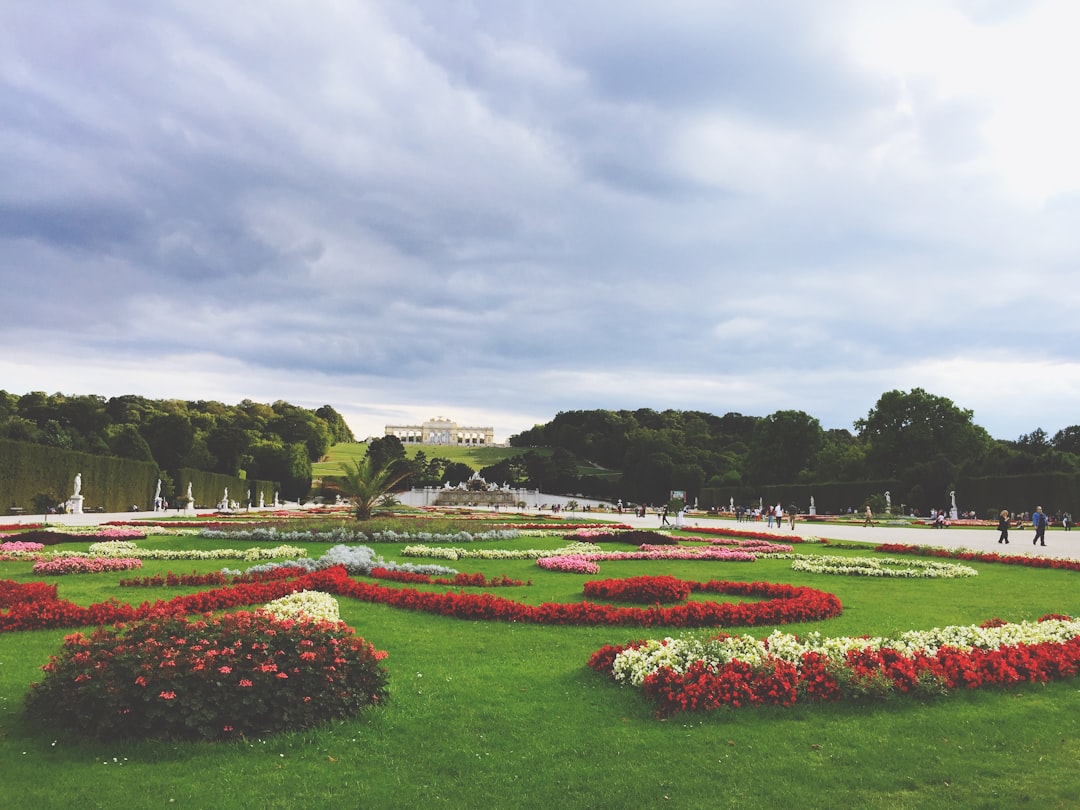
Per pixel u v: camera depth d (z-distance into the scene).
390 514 51.25
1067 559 23.34
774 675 8.42
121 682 6.93
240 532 28.80
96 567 18.09
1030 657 9.64
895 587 18.00
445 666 9.74
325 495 127.56
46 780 6.04
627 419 180.25
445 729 7.41
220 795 5.90
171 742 6.79
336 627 8.38
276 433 154.50
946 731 7.55
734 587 16.81
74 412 91.25
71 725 6.99
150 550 23.41
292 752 6.74
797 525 56.56
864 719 7.86
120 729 6.84
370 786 6.14
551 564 20.77
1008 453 75.94
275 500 112.25
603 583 15.80
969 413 77.50
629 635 11.84
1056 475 57.53
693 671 8.46
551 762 6.70
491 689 8.74
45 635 10.97
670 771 6.53
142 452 73.62
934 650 9.72
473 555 24.25
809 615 13.27
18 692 8.19
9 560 20.42
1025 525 52.09
